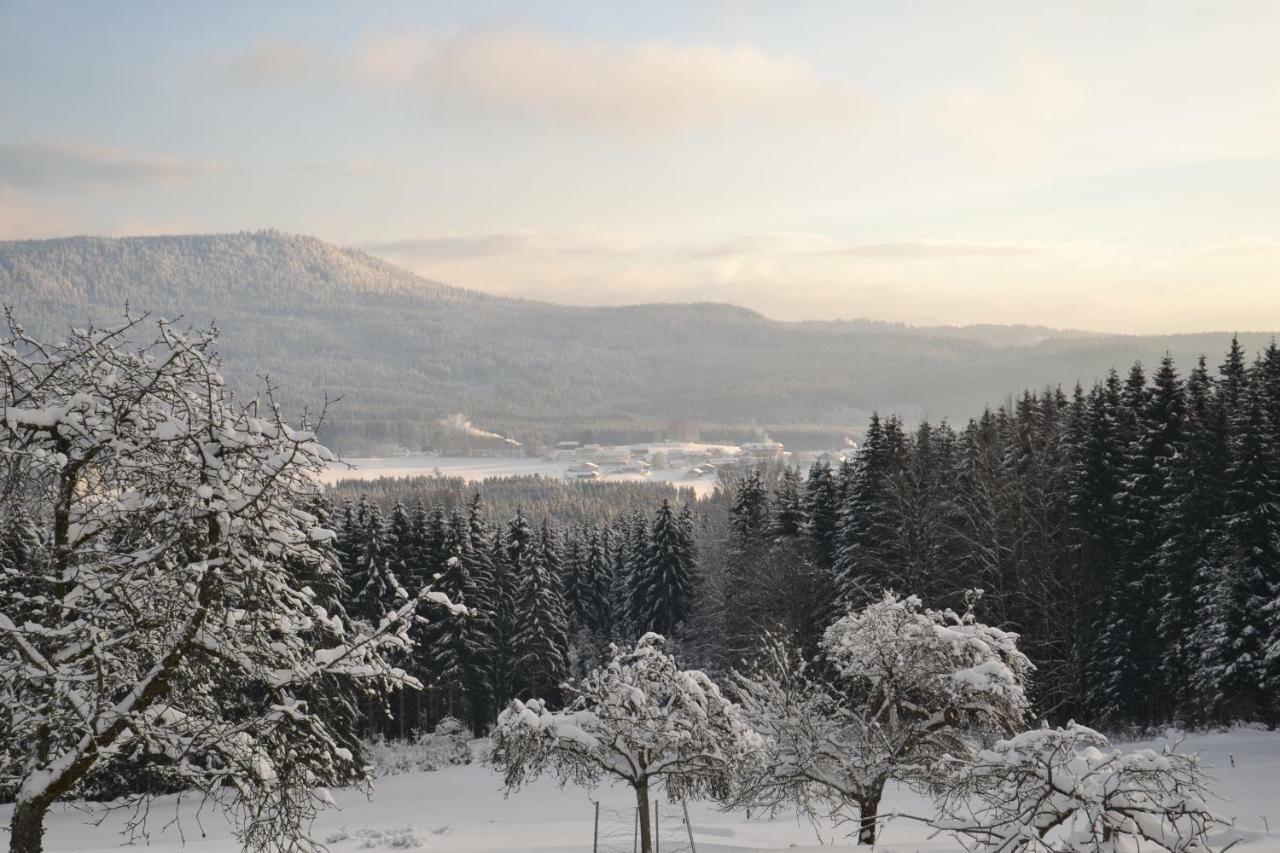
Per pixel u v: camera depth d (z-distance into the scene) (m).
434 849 22.17
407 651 11.12
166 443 10.48
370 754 48.59
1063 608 44.31
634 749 19.52
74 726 9.50
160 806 33.78
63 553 10.30
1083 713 43.56
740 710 20.02
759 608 53.94
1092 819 11.74
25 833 9.48
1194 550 39.31
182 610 10.16
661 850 21.11
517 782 20.06
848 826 26.19
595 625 82.88
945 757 13.23
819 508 58.41
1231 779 28.59
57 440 10.40
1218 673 37.00
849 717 22.06
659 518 69.75
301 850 10.66
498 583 61.75
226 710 11.73
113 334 10.77
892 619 21.95
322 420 11.00
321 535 11.45
